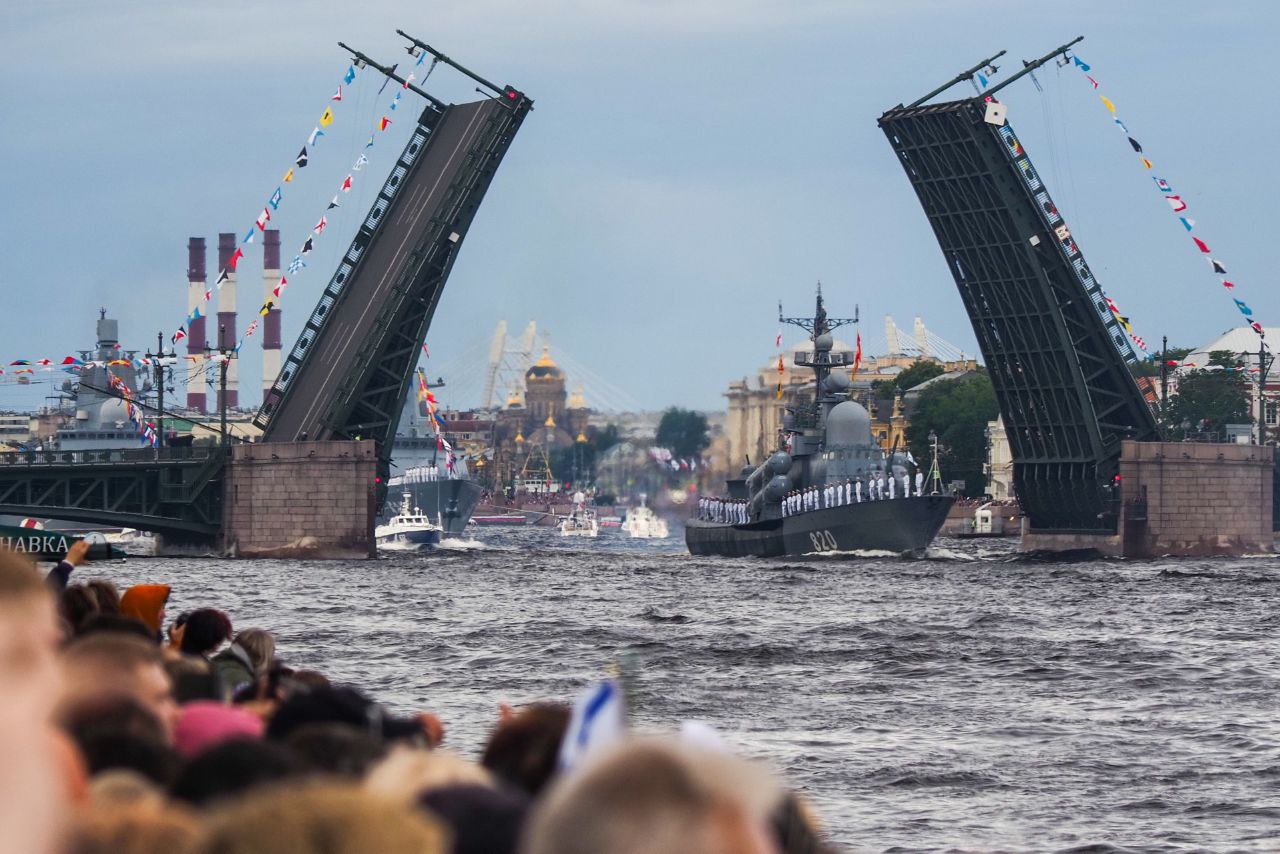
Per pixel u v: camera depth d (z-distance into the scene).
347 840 11.74
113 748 20.89
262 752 17.73
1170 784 75.44
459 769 18.12
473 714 98.12
